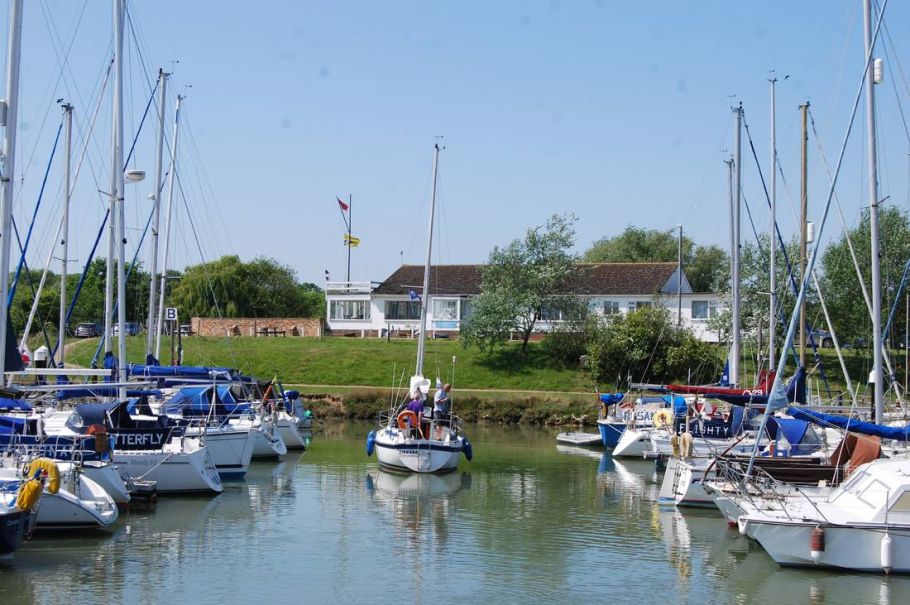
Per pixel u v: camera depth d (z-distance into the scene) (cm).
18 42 2177
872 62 2633
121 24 3092
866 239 4991
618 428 4069
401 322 7975
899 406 3362
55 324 6488
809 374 4250
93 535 2188
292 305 9525
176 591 1777
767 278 5512
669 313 6250
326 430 4825
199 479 2697
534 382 6188
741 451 2884
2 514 1791
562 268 6719
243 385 4034
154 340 5309
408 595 1789
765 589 1828
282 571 1939
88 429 2367
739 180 3972
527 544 2209
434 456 3262
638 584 1872
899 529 1895
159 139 4200
